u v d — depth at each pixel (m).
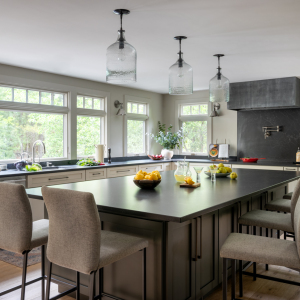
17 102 4.86
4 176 4.05
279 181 3.33
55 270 2.70
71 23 3.00
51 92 5.38
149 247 2.20
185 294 2.33
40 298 2.69
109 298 2.40
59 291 2.81
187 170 3.28
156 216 1.88
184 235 2.31
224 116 6.93
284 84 5.62
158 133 7.53
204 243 2.57
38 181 4.43
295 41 3.55
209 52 3.99
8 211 2.12
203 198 2.38
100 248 1.96
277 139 6.34
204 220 2.56
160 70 5.07
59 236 1.89
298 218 1.94
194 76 5.50
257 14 2.78
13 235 2.12
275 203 3.42
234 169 4.62
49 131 5.39
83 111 5.83
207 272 2.62
